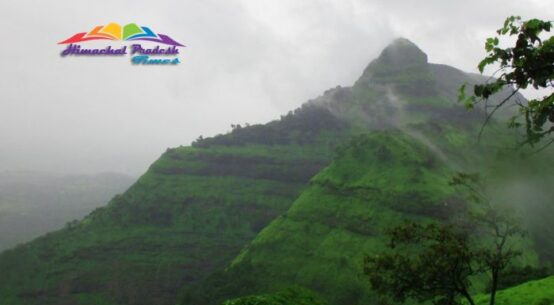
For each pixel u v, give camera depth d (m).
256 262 135.25
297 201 159.62
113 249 196.62
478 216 24.48
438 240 22.77
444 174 151.62
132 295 158.25
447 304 23.48
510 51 6.72
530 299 34.59
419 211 131.25
